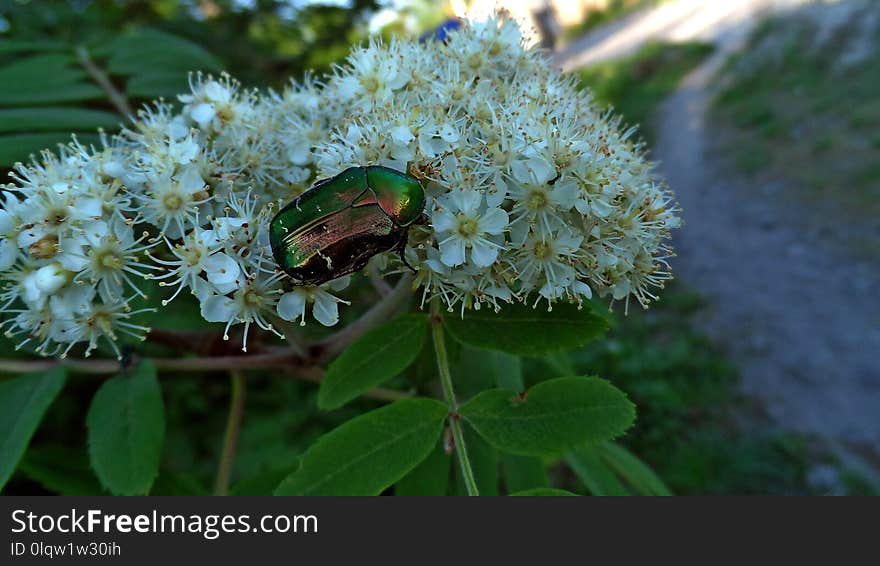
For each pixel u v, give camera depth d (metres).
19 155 0.09
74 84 0.11
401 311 0.09
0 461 0.07
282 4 0.19
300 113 0.09
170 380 0.18
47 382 0.08
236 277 0.07
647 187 0.09
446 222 0.07
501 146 0.08
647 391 0.29
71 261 0.07
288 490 0.06
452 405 0.07
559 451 0.07
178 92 0.11
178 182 0.08
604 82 0.80
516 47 0.10
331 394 0.07
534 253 0.07
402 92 0.09
